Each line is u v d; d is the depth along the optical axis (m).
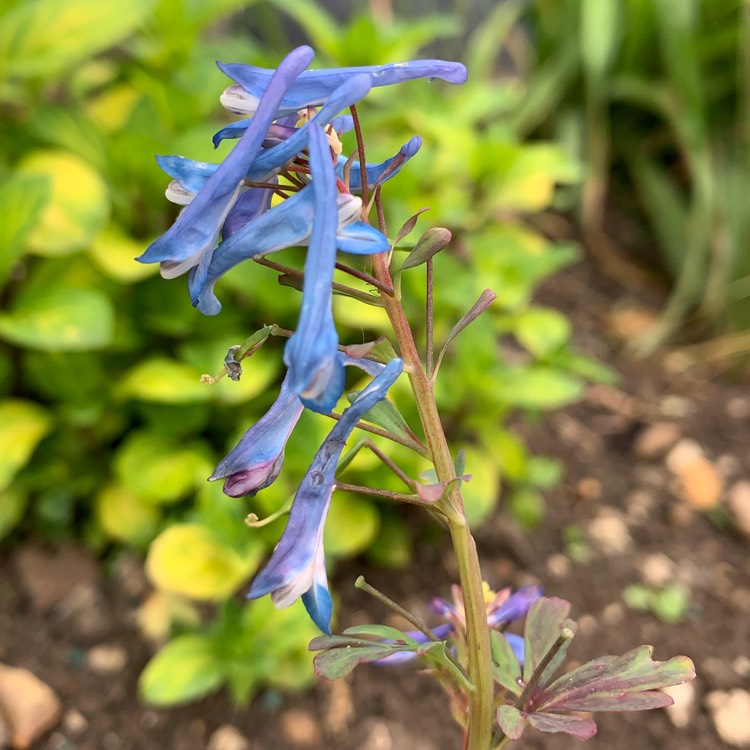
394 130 0.26
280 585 0.07
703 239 0.29
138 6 0.20
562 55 0.33
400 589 0.18
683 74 0.29
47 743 0.15
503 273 0.20
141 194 0.19
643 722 0.16
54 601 0.18
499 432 0.19
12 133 0.21
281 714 0.16
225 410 0.19
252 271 0.18
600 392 0.26
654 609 0.18
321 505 0.07
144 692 0.15
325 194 0.06
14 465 0.17
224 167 0.06
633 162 0.33
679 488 0.22
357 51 0.24
